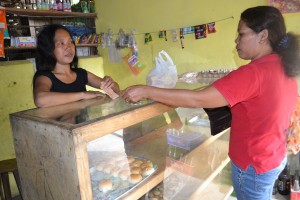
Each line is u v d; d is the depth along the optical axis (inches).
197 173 67.7
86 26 147.2
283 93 43.1
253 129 44.9
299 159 96.6
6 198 82.6
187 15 112.7
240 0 97.5
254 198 49.1
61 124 33.7
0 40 107.4
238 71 39.7
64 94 52.1
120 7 135.0
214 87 38.8
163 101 40.9
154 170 51.6
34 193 42.5
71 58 66.9
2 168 78.9
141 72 133.6
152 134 67.2
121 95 49.7
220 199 75.5
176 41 118.2
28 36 122.8
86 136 32.5
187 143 64.7
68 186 34.6
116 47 141.3
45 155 37.1
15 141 43.3
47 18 133.6
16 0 116.0
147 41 127.8
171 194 58.7
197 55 113.2
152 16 123.8
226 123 53.4
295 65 42.2
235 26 100.4
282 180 95.8
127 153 55.5
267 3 92.0
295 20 88.6
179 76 85.9
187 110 75.2
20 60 117.5
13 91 112.9
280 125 45.0
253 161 46.7
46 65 65.4
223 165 74.6
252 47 43.9
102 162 48.1
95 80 75.1
